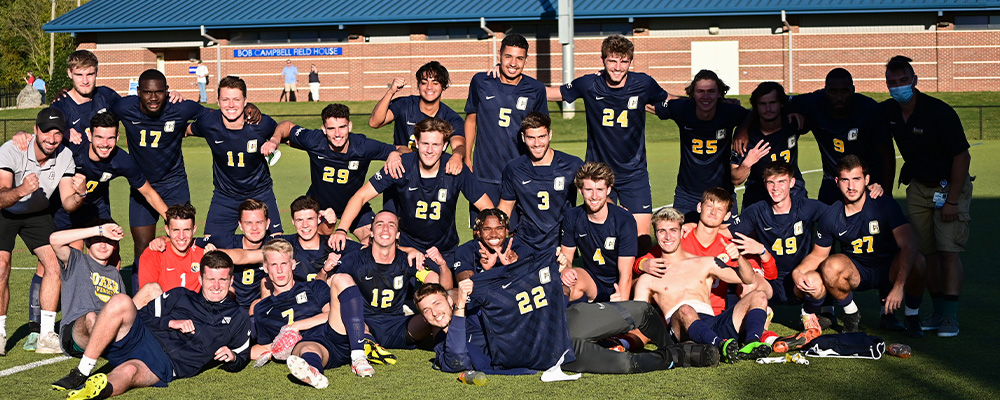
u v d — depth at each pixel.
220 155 7.74
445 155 7.14
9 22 50.81
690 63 34.62
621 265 6.57
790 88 34.16
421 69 7.66
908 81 6.53
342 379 5.63
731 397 5.06
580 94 7.80
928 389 5.16
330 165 7.57
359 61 36.12
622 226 6.53
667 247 6.25
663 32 34.62
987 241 10.00
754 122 7.41
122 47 37.25
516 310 5.52
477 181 7.15
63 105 7.46
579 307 5.66
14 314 7.47
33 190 6.03
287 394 5.30
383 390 5.36
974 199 13.27
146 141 7.66
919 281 6.38
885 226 6.48
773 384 5.30
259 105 33.12
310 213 6.68
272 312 6.17
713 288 6.60
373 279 6.31
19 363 6.06
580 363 5.56
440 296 5.55
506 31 35.19
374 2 36.38
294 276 6.75
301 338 5.91
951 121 6.51
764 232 6.85
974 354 5.91
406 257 6.39
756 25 34.12
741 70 34.44
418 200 7.11
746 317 5.87
